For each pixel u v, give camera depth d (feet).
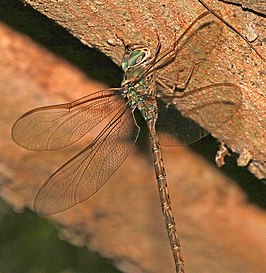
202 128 1.82
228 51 1.77
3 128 2.01
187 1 1.76
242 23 1.75
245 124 1.80
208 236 2.02
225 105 1.79
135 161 1.98
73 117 1.83
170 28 1.79
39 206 1.83
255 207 1.97
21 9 1.90
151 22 1.79
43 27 1.92
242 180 1.95
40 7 1.82
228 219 1.99
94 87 1.98
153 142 1.86
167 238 2.05
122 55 1.85
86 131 1.84
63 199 1.84
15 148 2.02
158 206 2.03
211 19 1.76
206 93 1.79
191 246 2.04
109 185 2.02
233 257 2.03
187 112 1.82
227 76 1.78
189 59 1.78
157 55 1.81
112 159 1.86
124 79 1.85
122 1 1.78
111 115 1.89
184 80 1.80
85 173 1.85
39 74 1.97
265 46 1.76
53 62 1.97
